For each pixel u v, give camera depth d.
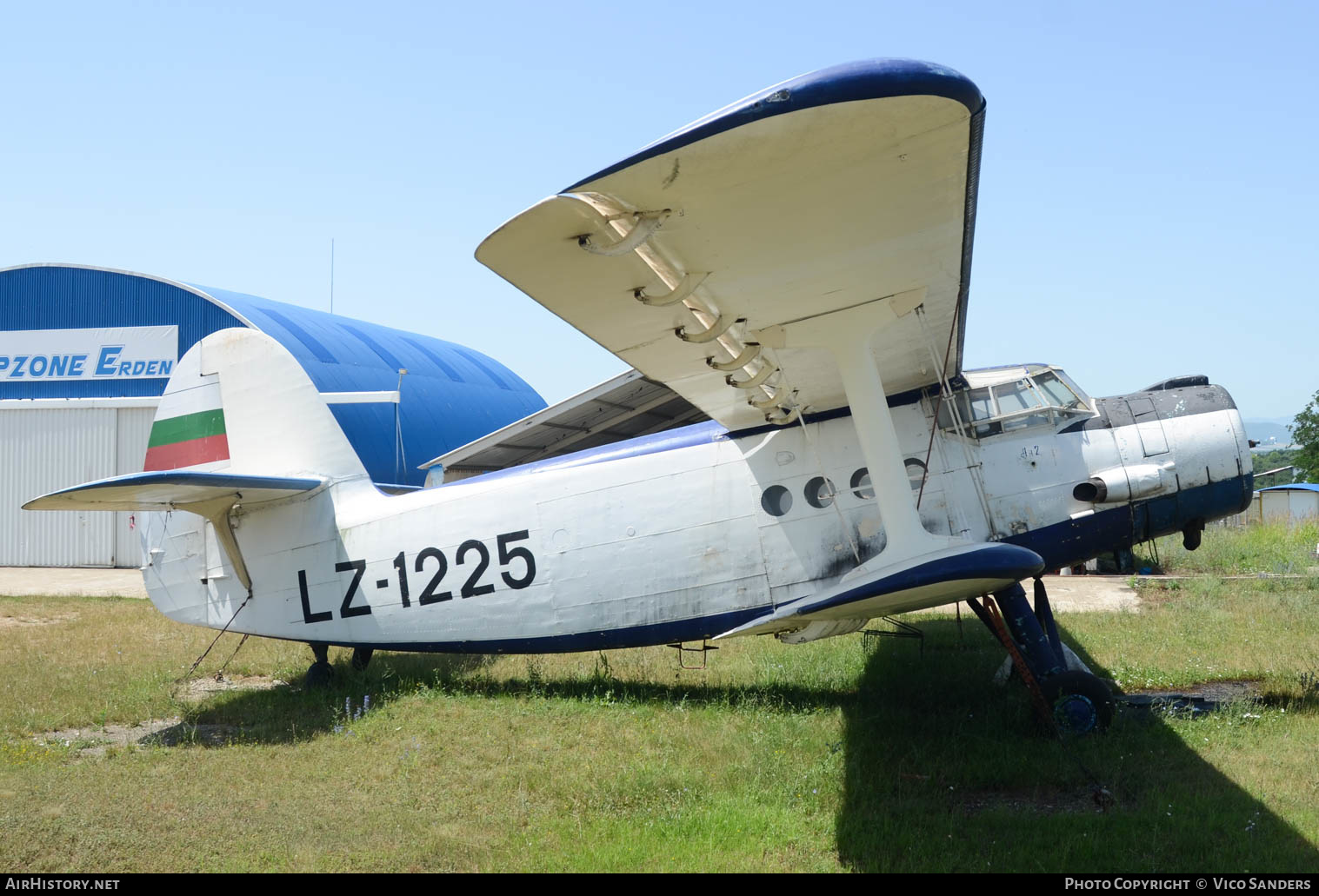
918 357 7.51
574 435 19.08
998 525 8.05
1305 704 7.89
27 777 6.66
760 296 5.21
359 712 8.42
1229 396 8.33
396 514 9.45
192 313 23.62
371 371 24.70
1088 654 9.98
